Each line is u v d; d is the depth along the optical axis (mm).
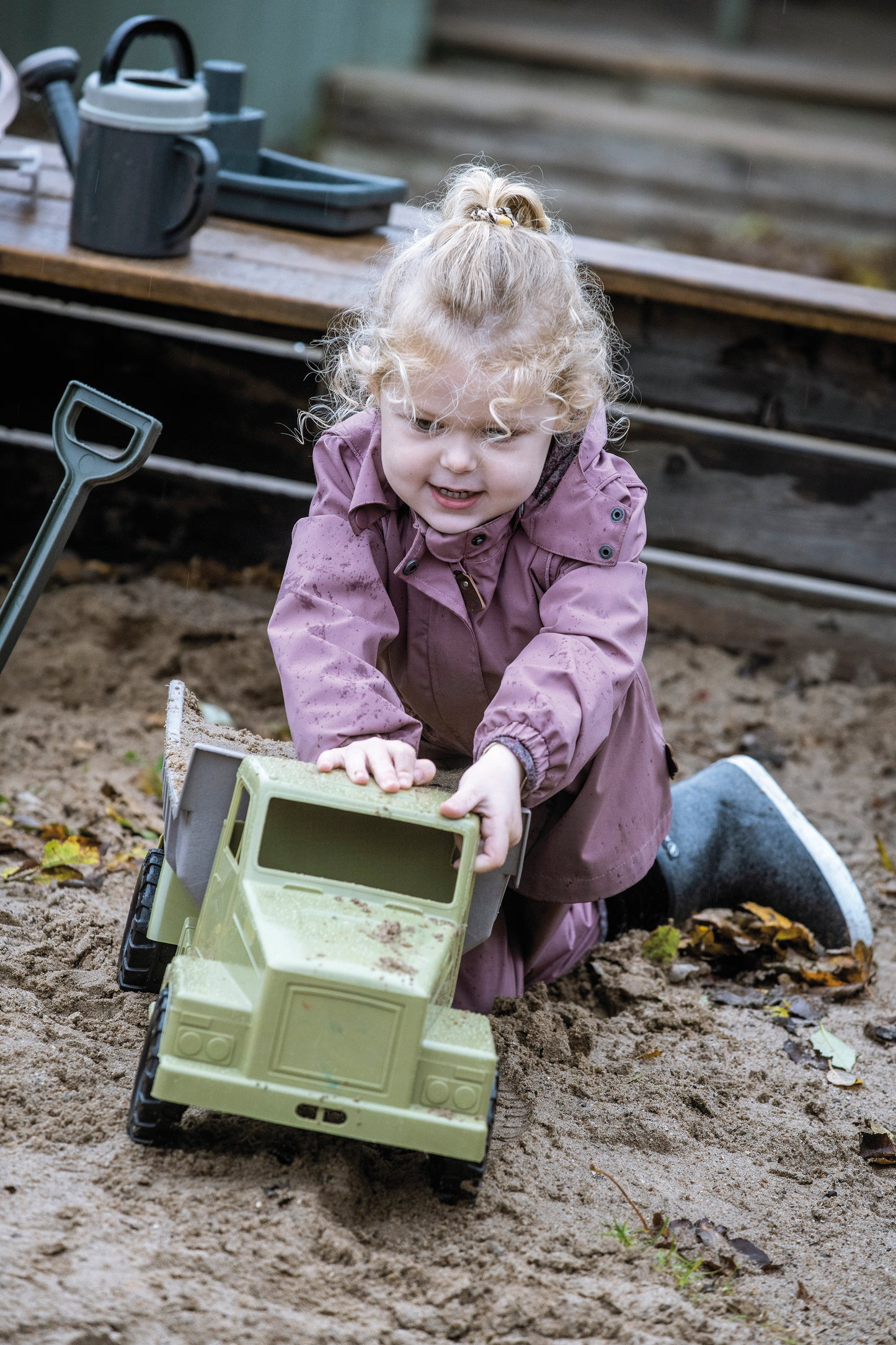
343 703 2188
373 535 2395
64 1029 2301
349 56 11648
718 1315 1915
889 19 14195
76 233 4094
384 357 2121
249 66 9945
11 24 8141
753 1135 2410
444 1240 1957
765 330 4586
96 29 8742
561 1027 2617
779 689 4664
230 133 4652
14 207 4434
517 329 2107
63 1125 2053
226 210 4617
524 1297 1863
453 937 1978
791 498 4742
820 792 4090
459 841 2062
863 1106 2541
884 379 4602
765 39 13461
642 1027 2703
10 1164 1943
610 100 12078
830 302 4371
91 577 4715
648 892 3066
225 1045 1848
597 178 10609
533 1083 2438
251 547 4840
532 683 2180
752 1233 2143
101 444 4801
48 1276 1729
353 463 2402
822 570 4785
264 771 2033
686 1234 2084
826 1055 2691
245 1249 1840
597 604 2312
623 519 2350
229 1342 1694
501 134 10938
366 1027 1839
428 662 2453
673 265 4562
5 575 4609
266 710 4172
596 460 2363
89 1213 1857
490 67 12602
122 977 2447
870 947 3131
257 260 4195
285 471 4781
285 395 4723
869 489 4711
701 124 11406
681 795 3230
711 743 4270
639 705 2520
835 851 3412
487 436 2129
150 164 3979
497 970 2596
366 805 1991
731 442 4703
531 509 2348
